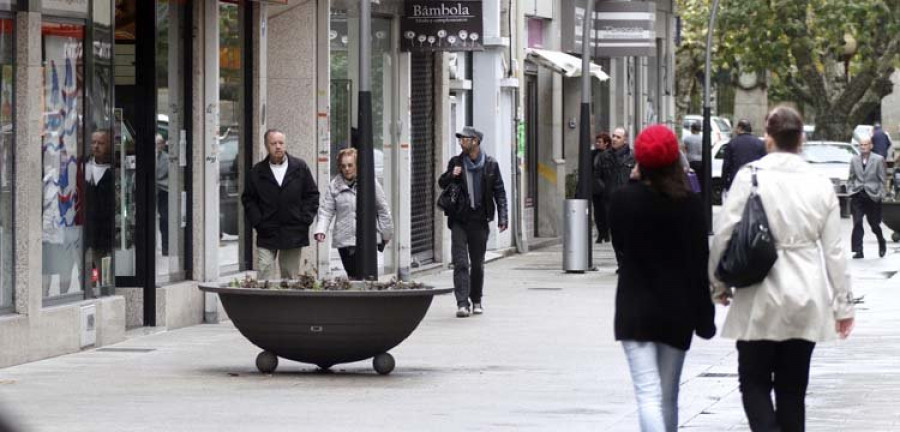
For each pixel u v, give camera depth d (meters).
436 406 28.33
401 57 58.25
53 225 35.12
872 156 69.88
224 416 26.83
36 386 30.56
